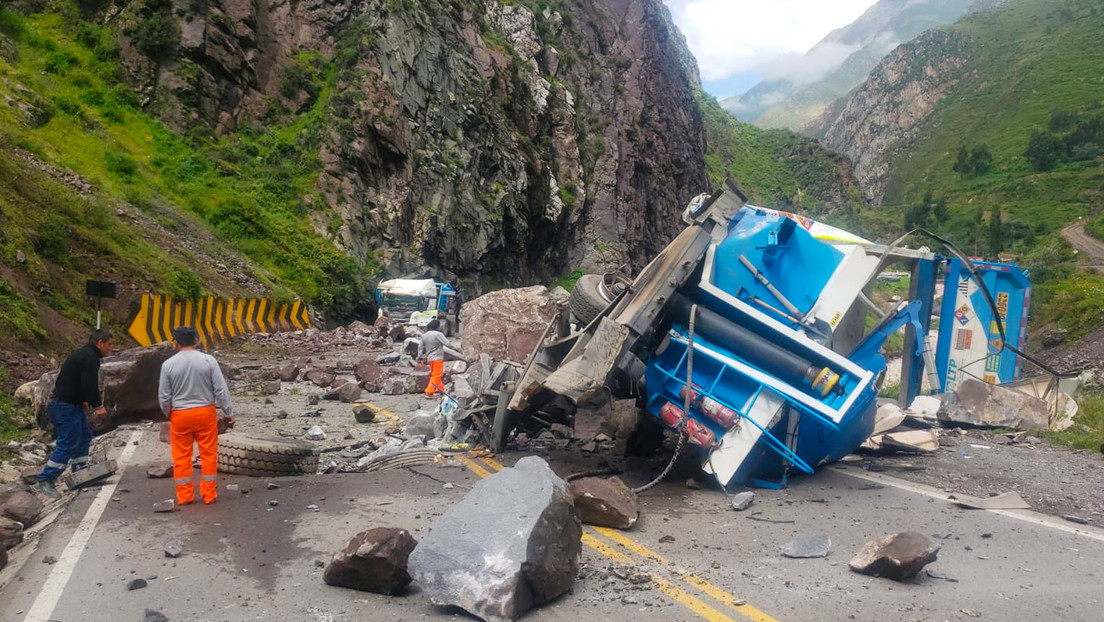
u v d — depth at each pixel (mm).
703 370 7648
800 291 7852
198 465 8000
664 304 7625
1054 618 4398
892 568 4934
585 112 63906
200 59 35281
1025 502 6922
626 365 7758
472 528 4508
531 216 51062
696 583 4879
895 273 8672
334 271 33688
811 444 7883
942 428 11211
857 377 7340
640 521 6309
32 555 5344
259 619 4305
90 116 30375
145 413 10570
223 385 6684
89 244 18969
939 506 6859
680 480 7797
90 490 6992
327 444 9305
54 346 13656
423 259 38969
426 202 41000
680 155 80000
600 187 61594
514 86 53188
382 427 10641
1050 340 25000
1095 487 7637
